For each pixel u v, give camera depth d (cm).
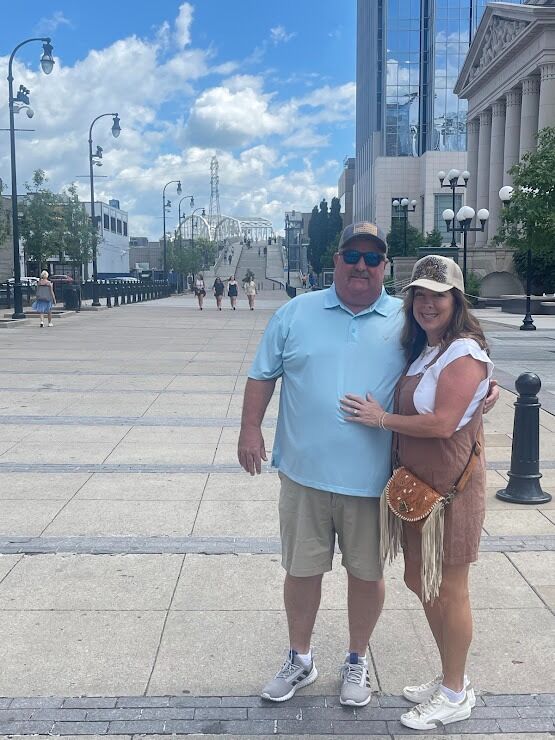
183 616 403
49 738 302
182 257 8488
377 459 315
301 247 10069
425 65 8344
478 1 8038
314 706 327
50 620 397
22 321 2388
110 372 1283
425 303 297
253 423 337
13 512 564
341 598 428
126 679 344
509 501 594
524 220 1786
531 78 4734
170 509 573
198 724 312
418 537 307
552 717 318
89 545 500
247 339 1927
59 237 3978
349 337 317
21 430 840
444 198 8019
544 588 438
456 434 295
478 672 351
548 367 1358
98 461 712
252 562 473
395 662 361
